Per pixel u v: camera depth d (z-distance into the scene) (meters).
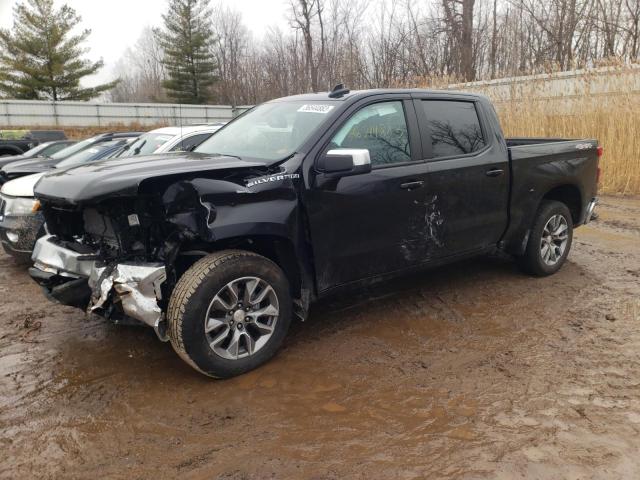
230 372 3.43
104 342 4.12
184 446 2.79
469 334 4.12
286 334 3.90
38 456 2.72
